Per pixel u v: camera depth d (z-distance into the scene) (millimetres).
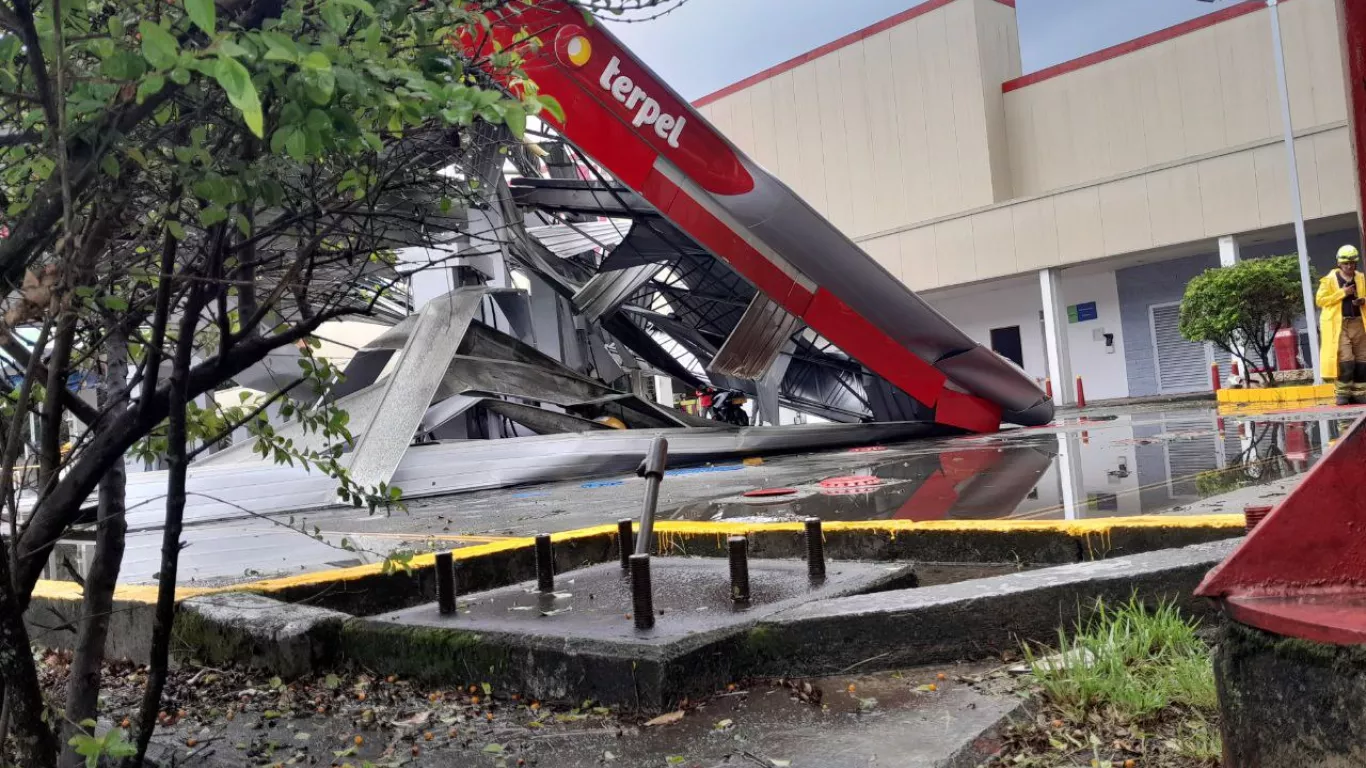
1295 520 1785
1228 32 28688
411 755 2830
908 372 15344
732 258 13547
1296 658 1682
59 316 1622
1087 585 3406
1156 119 30109
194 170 1654
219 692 3600
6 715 1838
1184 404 22562
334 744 2967
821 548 4117
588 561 5805
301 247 2037
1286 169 24672
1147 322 30703
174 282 1917
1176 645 3082
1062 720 2725
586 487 12055
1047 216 29031
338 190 1967
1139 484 7863
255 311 2105
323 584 4727
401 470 12031
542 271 16984
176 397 1893
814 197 36906
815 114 36781
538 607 3844
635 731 2873
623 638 3172
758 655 3318
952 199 33406
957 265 30953
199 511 10164
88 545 6113
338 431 2393
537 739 2895
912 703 2936
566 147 14234
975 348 15258
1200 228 26188
